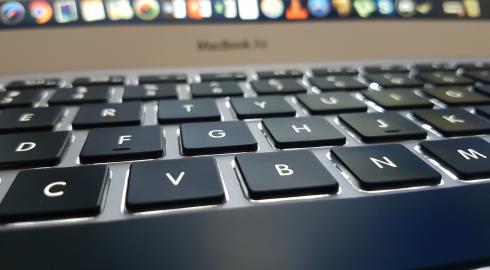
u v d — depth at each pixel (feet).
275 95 0.42
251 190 0.24
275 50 0.55
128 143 0.29
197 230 0.22
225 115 0.37
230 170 0.27
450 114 0.36
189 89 0.43
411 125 0.34
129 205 0.23
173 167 0.26
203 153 0.29
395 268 0.20
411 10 0.58
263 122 0.34
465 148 0.30
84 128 0.33
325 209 0.23
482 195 0.25
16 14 0.48
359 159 0.28
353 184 0.26
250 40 0.54
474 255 0.21
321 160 0.29
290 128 0.32
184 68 0.53
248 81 0.47
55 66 0.50
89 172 0.25
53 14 0.49
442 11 0.59
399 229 0.22
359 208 0.24
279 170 0.26
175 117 0.34
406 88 0.45
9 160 0.26
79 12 0.49
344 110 0.37
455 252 0.21
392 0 0.58
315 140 0.30
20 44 0.48
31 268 0.19
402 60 0.59
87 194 0.23
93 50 0.50
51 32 0.49
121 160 0.28
